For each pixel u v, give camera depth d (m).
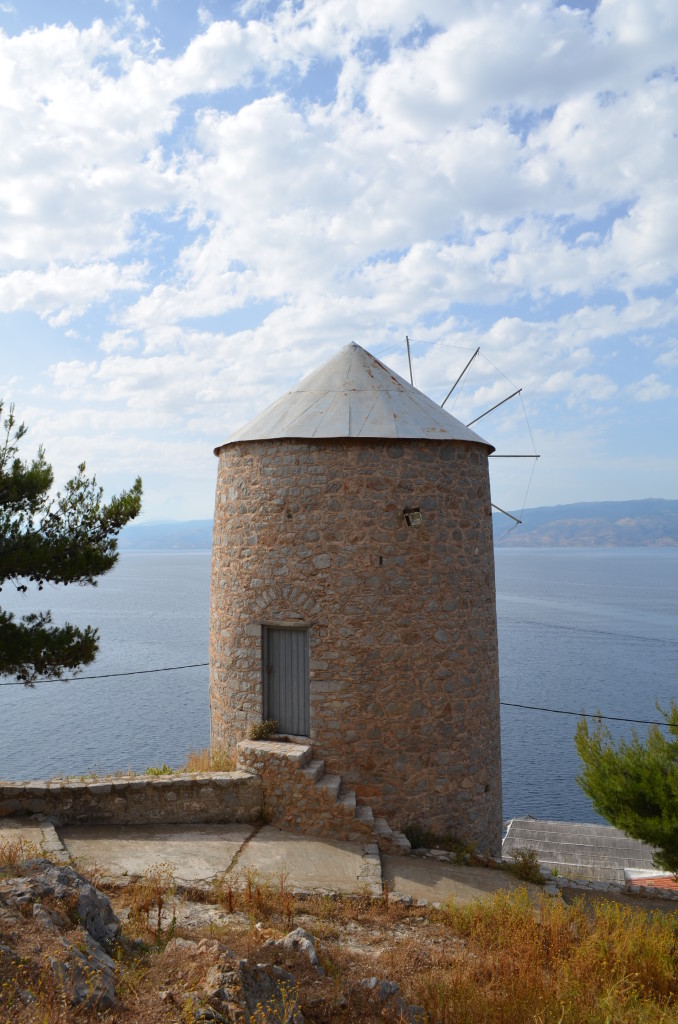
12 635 10.02
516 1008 6.95
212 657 14.47
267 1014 5.80
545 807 40.38
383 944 8.44
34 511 10.39
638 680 74.31
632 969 8.33
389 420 13.19
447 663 13.13
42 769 42.91
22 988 5.35
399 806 12.62
